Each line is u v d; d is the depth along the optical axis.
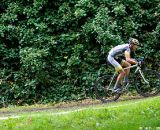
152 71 17.08
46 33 20.91
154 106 12.59
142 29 21.44
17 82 20.61
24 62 20.20
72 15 20.86
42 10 21.25
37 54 20.06
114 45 20.02
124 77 16.47
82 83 20.25
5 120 12.23
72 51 20.64
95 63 20.52
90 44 20.78
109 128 10.92
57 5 21.23
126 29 20.66
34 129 11.28
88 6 20.66
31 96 20.42
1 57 21.17
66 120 11.71
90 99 19.64
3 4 21.59
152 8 21.42
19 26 21.20
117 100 17.08
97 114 12.02
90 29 20.28
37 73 20.17
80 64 20.45
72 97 20.00
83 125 11.36
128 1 21.12
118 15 20.88
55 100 20.12
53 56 20.80
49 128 11.27
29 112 16.19
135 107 12.61
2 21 21.22
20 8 21.27
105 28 20.34
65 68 20.62
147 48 20.95
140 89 17.88
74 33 20.77
